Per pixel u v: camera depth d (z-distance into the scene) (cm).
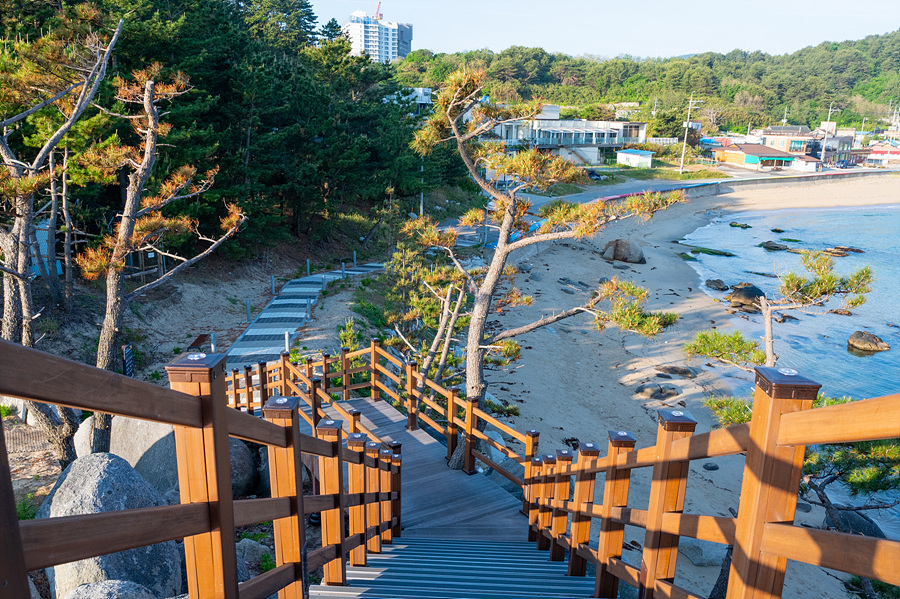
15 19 2266
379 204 4528
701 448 251
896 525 2022
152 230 1420
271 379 1542
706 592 1586
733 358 1324
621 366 3197
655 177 10275
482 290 1558
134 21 2420
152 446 1244
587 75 18788
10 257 1387
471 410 1017
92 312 2284
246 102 3089
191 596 209
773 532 196
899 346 3612
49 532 131
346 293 3195
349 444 568
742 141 14438
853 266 5697
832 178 11331
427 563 611
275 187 3441
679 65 19475
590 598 462
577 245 5816
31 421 1616
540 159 1420
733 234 7344
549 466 704
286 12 9869
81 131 1432
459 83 1374
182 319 2634
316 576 650
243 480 1205
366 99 5300
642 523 333
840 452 1130
